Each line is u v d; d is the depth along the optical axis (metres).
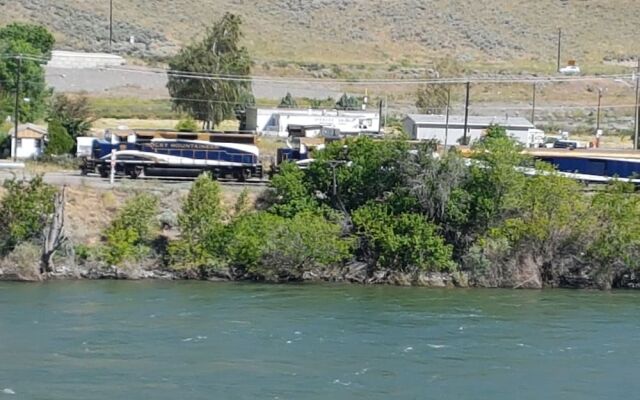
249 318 113.50
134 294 124.19
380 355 100.12
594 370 96.81
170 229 140.50
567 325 113.94
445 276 137.62
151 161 159.75
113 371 93.38
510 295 131.25
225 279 135.25
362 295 127.88
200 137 169.00
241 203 143.25
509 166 143.00
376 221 139.00
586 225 139.88
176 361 96.81
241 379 91.88
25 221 134.00
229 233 136.62
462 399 88.06
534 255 140.25
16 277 131.00
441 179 142.00
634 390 91.19
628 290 137.75
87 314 113.19
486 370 96.12
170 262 135.62
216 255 136.38
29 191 135.25
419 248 137.25
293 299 124.00
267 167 174.25
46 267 132.88
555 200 141.50
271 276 135.38
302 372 94.31
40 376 91.50
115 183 150.00
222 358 98.06
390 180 144.62
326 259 136.38
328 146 148.12
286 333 107.44
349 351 101.38
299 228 135.62
